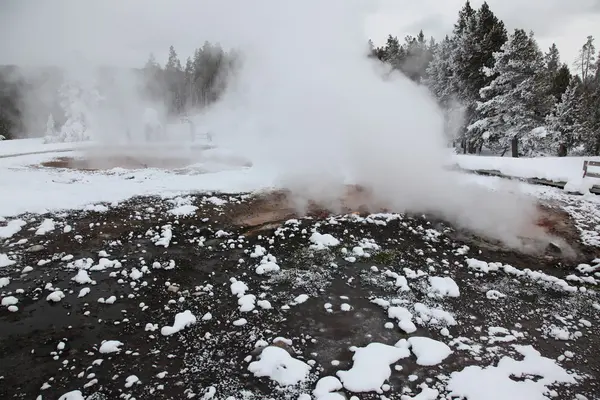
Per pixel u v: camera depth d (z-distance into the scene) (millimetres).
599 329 5094
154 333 4844
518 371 4238
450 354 4500
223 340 4719
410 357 4449
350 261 6891
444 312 5301
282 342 4594
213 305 5488
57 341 4688
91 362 4324
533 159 15695
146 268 6398
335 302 5594
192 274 6371
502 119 21469
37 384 3996
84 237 7551
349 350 4555
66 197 9594
